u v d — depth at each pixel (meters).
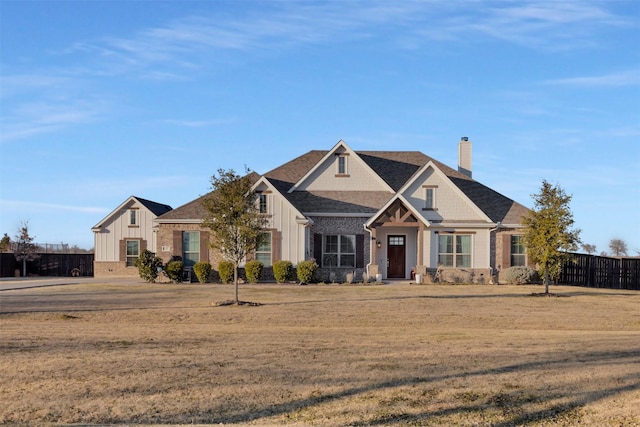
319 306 22.38
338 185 37.00
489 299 25.02
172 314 20.23
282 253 33.97
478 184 38.59
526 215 34.75
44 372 10.58
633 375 10.35
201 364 11.27
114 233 43.31
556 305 23.28
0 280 40.16
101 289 29.52
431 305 22.86
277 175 38.44
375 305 22.73
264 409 8.47
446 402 8.79
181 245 34.75
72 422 7.94
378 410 8.43
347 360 11.70
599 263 34.38
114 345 13.59
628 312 21.34
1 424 7.86
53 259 49.69
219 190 23.30
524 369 10.86
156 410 8.41
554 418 8.11
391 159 40.50
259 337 15.11
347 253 35.09
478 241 34.69
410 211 33.94
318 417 8.14
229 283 33.25
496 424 7.90
